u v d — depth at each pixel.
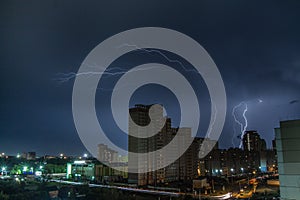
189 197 104.56
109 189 102.06
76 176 173.75
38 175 180.00
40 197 91.56
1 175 176.75
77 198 92.81
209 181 157.62
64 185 115.19
